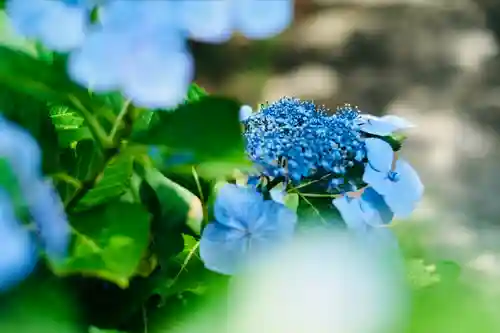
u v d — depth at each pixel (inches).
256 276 32.3
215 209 33.1
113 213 30.8
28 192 30.2
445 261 36.1
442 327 32.2
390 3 237.0
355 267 32.5
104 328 32.7
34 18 29.2
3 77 30.1
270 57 214.1
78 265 30.3
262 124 34.8
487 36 228.2
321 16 232.2
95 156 31.7
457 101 202.5
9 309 30.7
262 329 31.7
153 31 28.8
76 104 30.8
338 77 212.8
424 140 183.0
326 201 35.1
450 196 155.6
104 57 28.7
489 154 176.7
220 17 28.9
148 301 33.2
